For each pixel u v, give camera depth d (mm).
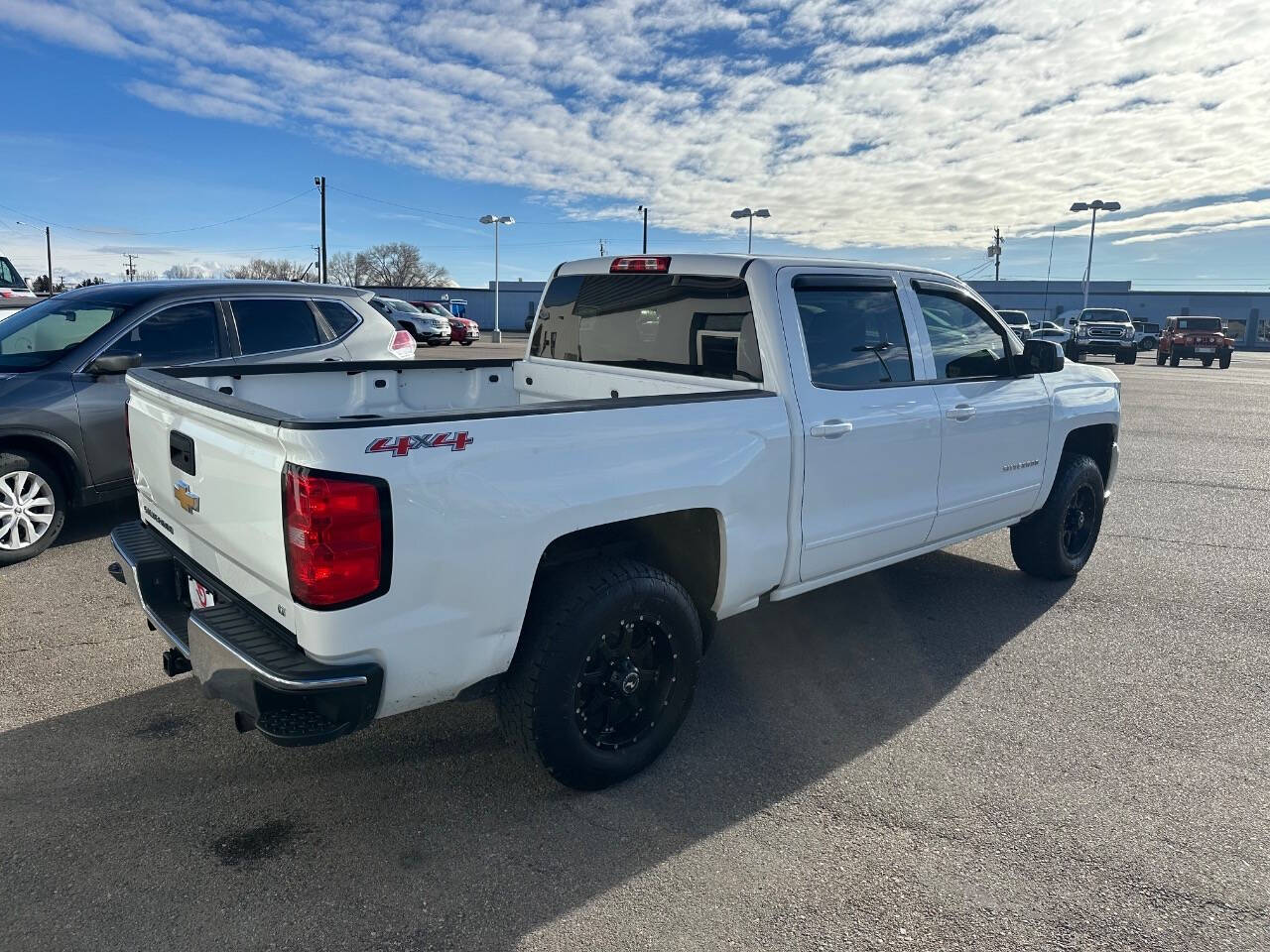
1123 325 31688
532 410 2705
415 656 2539
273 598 2572
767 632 4715
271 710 2494
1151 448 11312
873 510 3963
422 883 2617
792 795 3123
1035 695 3963
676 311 4008
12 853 2709
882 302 4059
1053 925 2459
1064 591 5438
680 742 3510
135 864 2674
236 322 6441
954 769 3318
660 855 2770
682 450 3117
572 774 2996
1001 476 4719
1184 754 3443
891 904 2545
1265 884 2650
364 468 2355
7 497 5418
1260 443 11766
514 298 67562
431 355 26422
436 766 3281
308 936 2385
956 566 5953
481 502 2588
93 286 6672
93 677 3953
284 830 2867
